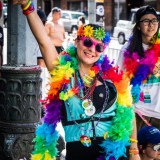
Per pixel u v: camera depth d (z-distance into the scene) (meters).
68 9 40.88
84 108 2.86
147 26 4.23
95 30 2.90
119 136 2.90
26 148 4.86
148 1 34.66
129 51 4.27
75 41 3.04
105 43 2.95
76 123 2.87
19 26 6.00
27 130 4.82
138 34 4.32
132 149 3.13
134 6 35.91
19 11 5.96
